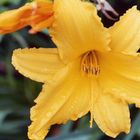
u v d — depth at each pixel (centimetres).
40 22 39
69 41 40
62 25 39
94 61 43
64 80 41
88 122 60
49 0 40
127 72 42
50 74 41
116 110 43
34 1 40
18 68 41
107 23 52
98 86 43
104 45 40
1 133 65
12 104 65
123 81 43
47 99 40
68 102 42
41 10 39
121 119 43
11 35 62
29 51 41
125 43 41
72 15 39
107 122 43
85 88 43
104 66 43
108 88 43
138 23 40
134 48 41
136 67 42
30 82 64
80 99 43
